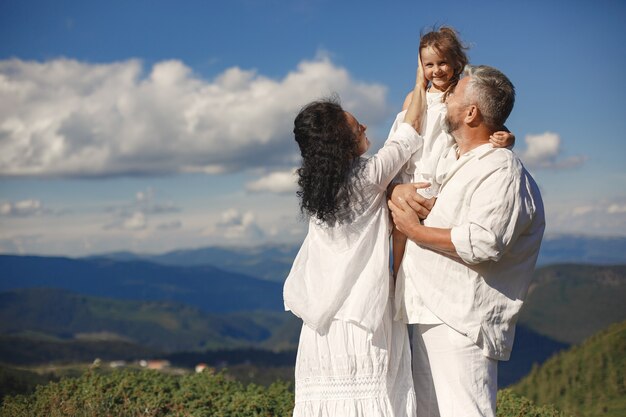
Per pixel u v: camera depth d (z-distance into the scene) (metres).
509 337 3.73
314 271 3.85
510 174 3.55
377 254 3.81
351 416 3.65
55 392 7.77
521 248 3.66
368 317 3.67
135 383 7.90
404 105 4.29
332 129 3.72
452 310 3.66
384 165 3.79
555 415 6.79
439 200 3.75
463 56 4.12
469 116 3.69
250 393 7.36
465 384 3.66
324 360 3.74
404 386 3.81
